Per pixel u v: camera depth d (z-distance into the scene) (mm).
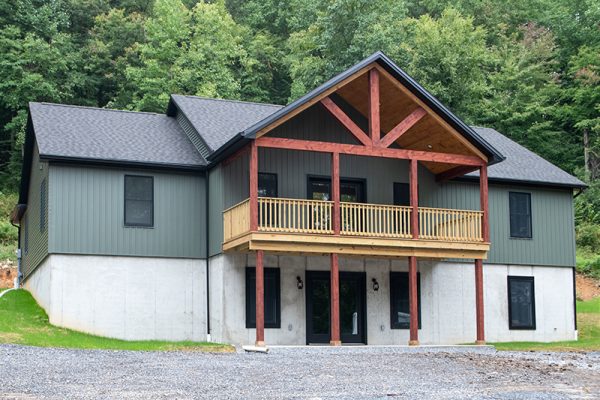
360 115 24844
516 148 30109
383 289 24438
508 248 26688
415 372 15414
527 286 26891
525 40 52062
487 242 23406
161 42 46688
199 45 46500
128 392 12281
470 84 46469
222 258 22656
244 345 21734
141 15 52531
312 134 24125
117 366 15156
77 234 22328
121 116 26688
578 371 15961
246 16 57438
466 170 24625
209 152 23172
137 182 23266
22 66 44812
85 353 17094
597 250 41750
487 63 49562
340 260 23984
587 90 47594
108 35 49906
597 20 52219
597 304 32531
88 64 48438
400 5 47719
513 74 49219
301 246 21297
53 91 44438
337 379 14312
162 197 23484
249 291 22797
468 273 25797
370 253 22094
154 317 22906
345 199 24594
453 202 25953
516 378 14750
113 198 22875
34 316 22484
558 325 27141
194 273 23562
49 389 12320
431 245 22656
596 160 48375
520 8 57000
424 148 24875
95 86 48656
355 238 21797
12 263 34594
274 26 57156
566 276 27625
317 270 23641
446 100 45750
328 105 21719
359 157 24766
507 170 27219
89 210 22562
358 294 24172
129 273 22812
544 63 50500
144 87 44531
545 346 24859
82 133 24109
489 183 26688
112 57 49375
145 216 23234
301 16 51188
